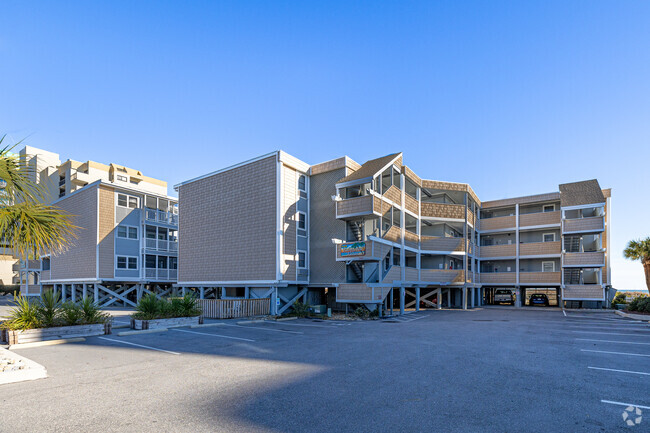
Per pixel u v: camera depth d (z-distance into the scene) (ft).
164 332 46.88
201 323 54.49
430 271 90.27
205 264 82.53
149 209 109.81
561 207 100.58
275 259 70.38
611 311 87.15
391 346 37.06
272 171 72.90
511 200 113.70
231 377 24.88
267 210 72.74
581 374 26.27
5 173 27.71
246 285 74.28
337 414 18.16
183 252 88.07
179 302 55.72
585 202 98.02
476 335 45.29
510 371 26.96
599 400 20.65
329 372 26.35
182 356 31.83
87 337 41.78
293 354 32.83
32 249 32.30
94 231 98.37
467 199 104.78
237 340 40.55
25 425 16.51
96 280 95.66
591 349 36.09
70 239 105.19
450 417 17.93
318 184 80.48
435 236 96.32
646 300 74.13
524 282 106.22
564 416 18.25
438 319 66.28
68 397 20.47
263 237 72.74
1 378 23.03
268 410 18.63
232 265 77.20
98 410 18.48
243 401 19.98
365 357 31.55
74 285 104.73
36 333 38.45
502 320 64.59
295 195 76.07
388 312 77.77
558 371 27.09
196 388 22.29
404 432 16.15
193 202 87.45
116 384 23.09
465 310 89.61
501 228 113.29
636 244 97.25
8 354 29.81
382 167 72.59
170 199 116.98
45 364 28.66
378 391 21.89
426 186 95.86
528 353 33.78
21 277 134.31
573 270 103.30
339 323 59.00
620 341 41.22
